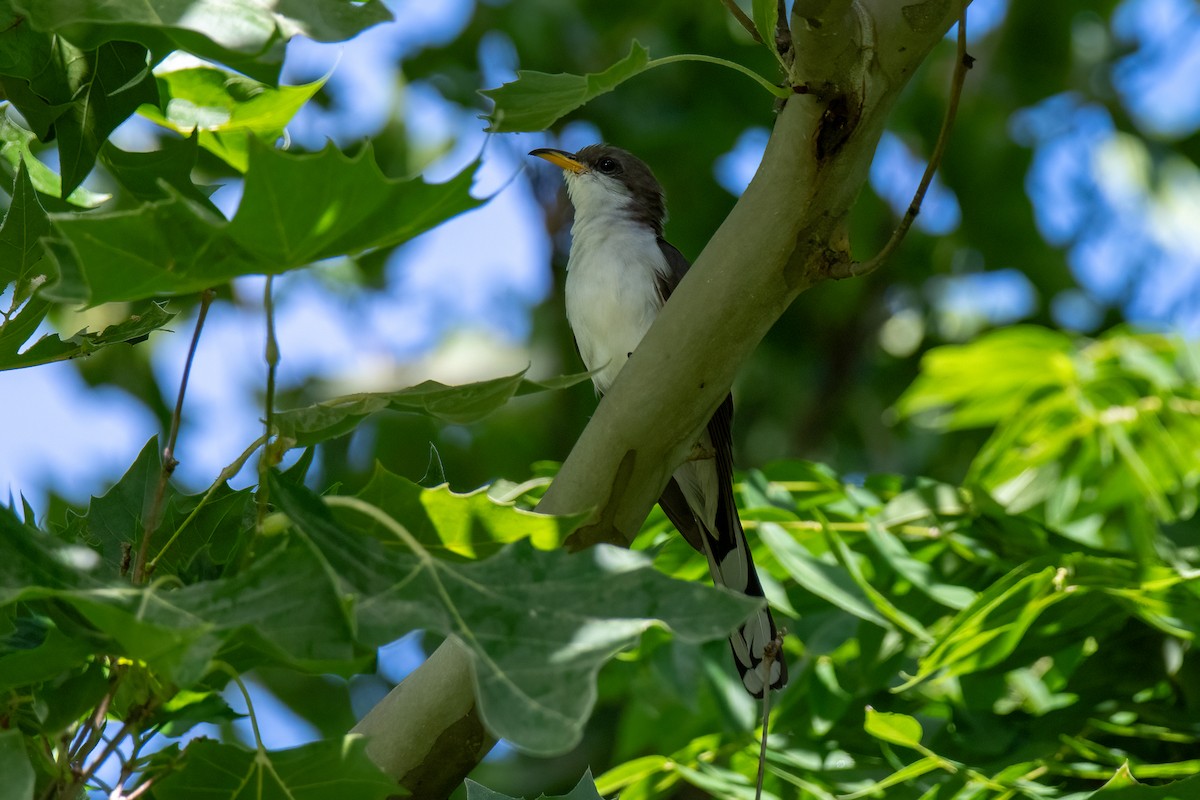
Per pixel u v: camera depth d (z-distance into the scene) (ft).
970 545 26.73
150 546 16.53
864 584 23.40
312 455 15.53
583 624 11.38
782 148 16.96
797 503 28.37
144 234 10.75
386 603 11.53
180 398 14.02
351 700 45.98
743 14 17.12
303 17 11.98
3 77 16.72
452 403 14.08
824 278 17.44
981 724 25.13
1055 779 23.73
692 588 11.63
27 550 11.84
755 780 26.68
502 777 41.24
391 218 11.32
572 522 13.64
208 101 18.90
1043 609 23.44
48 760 13.14
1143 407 30.17
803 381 54.49
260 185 10.71
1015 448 32.17
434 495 13.37
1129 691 25.11
